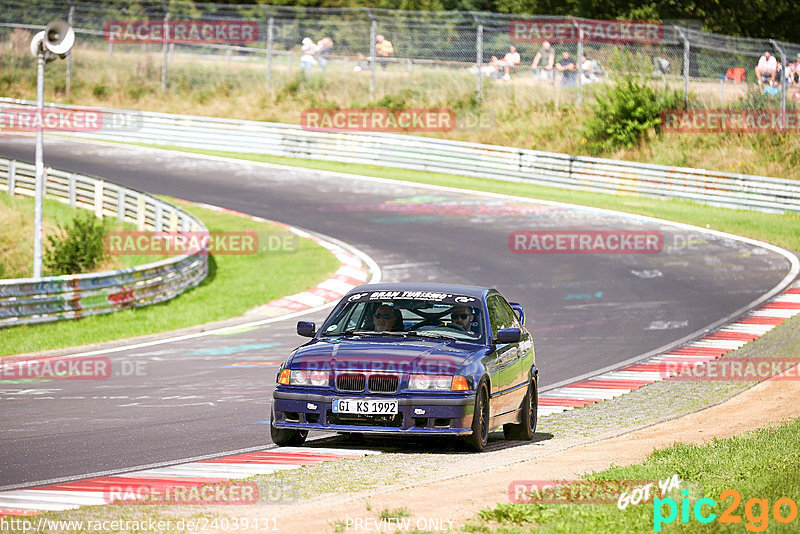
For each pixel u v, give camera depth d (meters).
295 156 125.31
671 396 39.06
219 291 70.12
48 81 152.75
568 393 40.72
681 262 77.00
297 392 26.91
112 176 109.50
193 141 130.75
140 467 25.41
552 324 58.22
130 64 155.25
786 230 89.38
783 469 22.98
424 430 26.16
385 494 21.08
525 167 112.12
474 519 18.58
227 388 40.38
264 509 19.73
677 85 125.19
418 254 79.88
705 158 115.56
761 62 120.06
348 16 148.88
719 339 53.34
